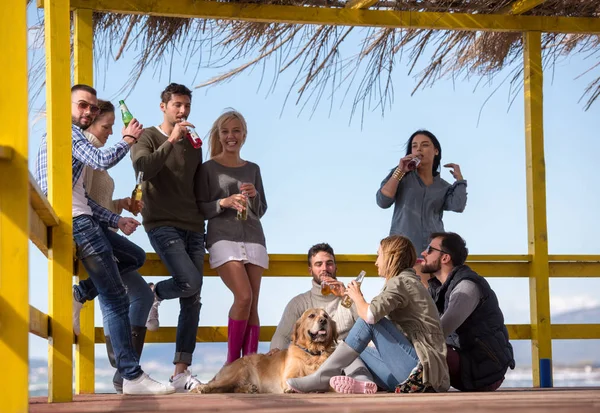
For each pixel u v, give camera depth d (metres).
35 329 3.21
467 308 4.92
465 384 4.91
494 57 6.93
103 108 4.88
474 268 6.44
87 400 3.87
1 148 2.32
